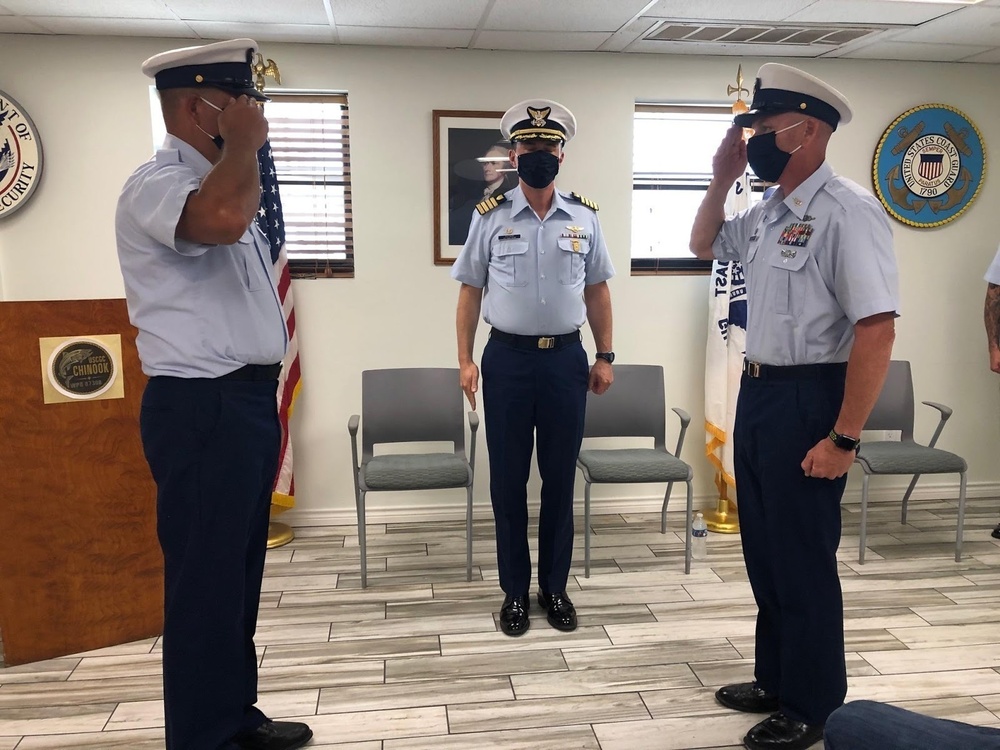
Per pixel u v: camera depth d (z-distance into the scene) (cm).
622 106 349
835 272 168
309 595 283
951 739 74
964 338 388
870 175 371
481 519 365
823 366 174
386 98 334
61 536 234
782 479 178
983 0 278
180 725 155
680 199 366
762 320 182
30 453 227
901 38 324
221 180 136
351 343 348
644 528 355
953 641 245
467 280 256
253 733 188
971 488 397
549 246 239
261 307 163
